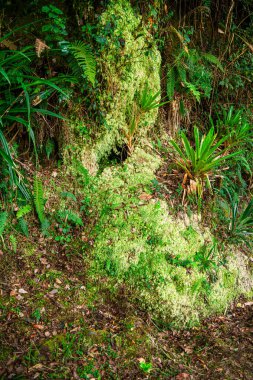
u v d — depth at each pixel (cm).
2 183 324
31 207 342
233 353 297
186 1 485
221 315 340
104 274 335
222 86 512
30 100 321
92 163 383
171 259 338
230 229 396
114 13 362
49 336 269
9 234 325
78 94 365
